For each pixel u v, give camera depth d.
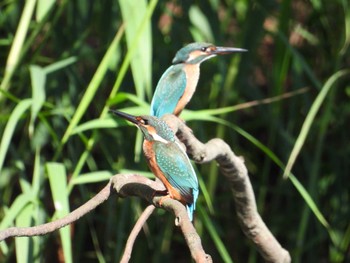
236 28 8.93
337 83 8.03
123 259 3.87
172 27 7.41
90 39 8.61
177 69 6.42
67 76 7.47
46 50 8.30
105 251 8.17
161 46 7.29
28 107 6.12
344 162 8.42
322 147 8.04
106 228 8.17
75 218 4.00
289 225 8.50
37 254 6.05
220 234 8.02
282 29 7.24
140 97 5.81
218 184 8.43
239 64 7.58
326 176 8.59
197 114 5.77
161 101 6.28
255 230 5.30
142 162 7.27
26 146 7.40
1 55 7.70
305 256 8.89
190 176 4.74
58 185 5.46
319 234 8.24
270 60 9.45
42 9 6.04
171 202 4.00
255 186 8.67
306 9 9.52
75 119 5.79
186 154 4.79
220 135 7.79
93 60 7.40
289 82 9.12
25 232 3.75
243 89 8.09
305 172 8.48
